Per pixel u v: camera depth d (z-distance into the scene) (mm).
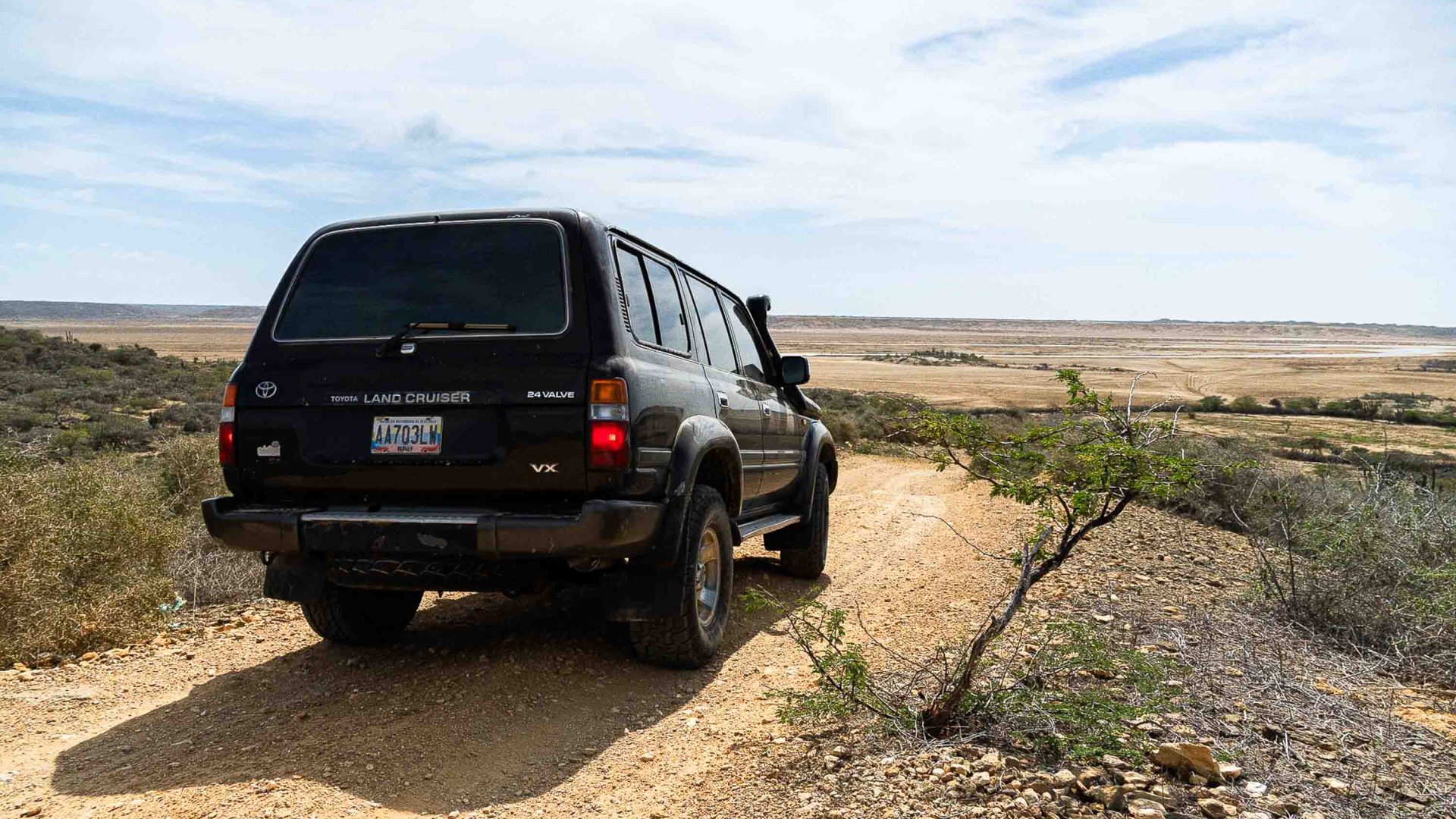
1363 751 3619
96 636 5324
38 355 42219
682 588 4445
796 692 4352
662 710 4227
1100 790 3113
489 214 4371
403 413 4094
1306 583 5836
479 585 4312
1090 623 5258
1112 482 3611
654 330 4660
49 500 6145
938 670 4395
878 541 8836
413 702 4293
